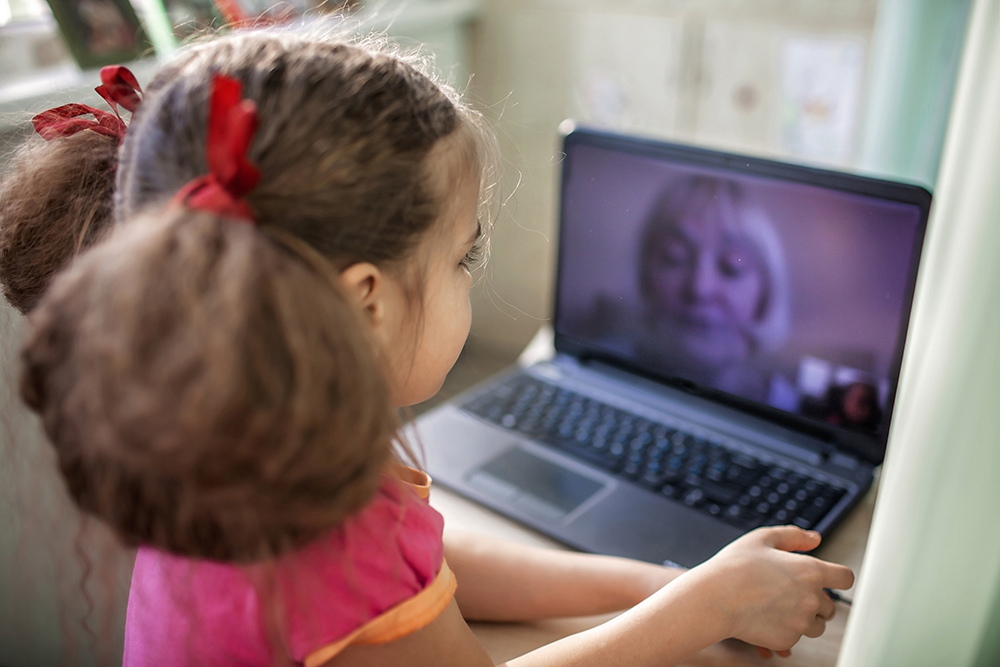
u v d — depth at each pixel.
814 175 0.66
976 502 0.36
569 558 0.60
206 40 0.50
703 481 0.69
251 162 0.35
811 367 0.71
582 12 1.45
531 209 1.64
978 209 0.33
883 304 0.65
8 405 0.63
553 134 1.58
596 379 0.84
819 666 0.53
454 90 0.51
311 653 0.39
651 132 1.49
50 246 0.48
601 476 0.71
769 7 1.29
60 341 0.31
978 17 0.38
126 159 0.41
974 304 0.34
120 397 0.29
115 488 0.34
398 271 0.41
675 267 0.76
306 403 0.30
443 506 0.69
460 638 0.44
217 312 0.29
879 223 0.64
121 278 0.29
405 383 0.46
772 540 0.55
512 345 1.82
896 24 0.90
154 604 0.47
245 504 0.32
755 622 0.50
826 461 0.71
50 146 0.48
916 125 0.91
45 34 0.95
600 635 0.48
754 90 1.36
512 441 0.76
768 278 0.71
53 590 0.73
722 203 0.71
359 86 0.39
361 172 0.37
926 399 0.37
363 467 0.33
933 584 0.39
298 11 1.14
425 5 1.43
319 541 0.40
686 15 1.36
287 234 0.34
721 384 0.77
